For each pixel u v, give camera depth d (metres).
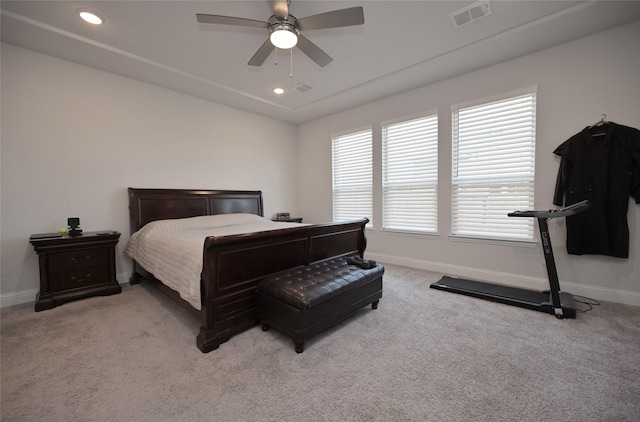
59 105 2.95
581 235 2.65
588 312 2.38
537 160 2.93
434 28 2.47
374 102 4.29
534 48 2.82
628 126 2.47
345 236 3.18
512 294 2.73
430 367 1.68
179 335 2.10
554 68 2.79
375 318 2.36
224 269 1.99
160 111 3.70
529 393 1.45
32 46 2.71
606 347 1.85
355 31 2.51
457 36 2.61
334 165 4.96
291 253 2.53
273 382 1.56
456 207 3.55
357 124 4.54
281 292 1.95
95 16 2.27
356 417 1.31
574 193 2.67
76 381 1.57
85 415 1.33
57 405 1.39
